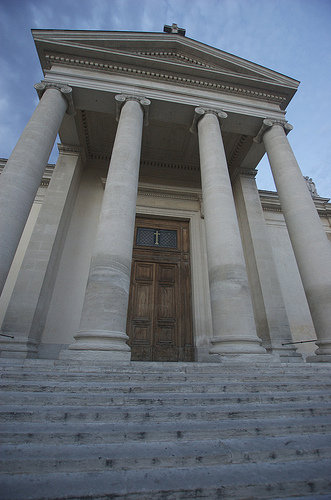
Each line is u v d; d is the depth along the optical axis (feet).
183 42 41.57
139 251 46.60
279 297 39.88
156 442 9.38
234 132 44.09
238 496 6.89
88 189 48.21
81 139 47.21
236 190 51.34
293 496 7.06
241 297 24.41
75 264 41.39
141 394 13.56
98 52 37.81
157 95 38.04
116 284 23.00
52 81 35.65
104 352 19.58
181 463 8.10
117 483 7.10
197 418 11.06
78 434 9.22
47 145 30.63
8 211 24.20
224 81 41.60
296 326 44.21
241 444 9.29
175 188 51.57
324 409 12.30
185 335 41.27
